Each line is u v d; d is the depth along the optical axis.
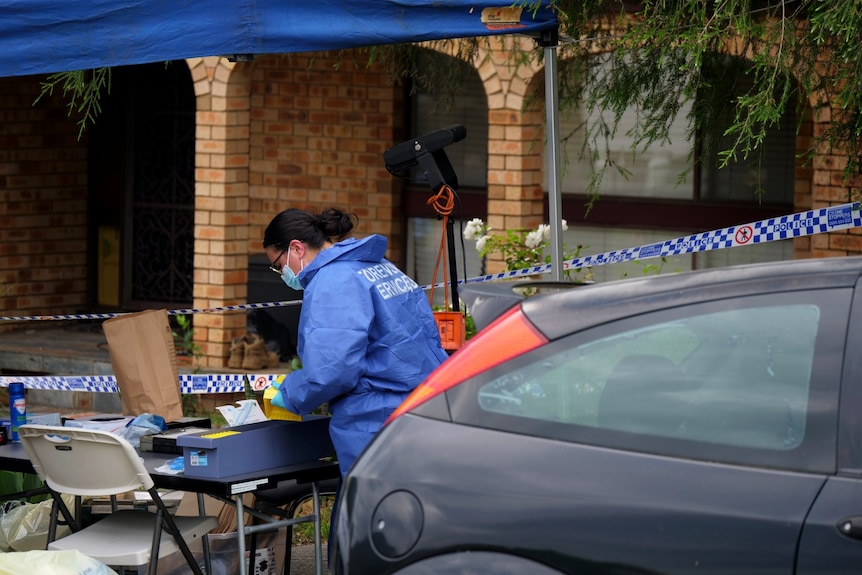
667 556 5.73
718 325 6.07
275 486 8.59
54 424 10.07
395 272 9.10
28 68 9.71
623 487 5.87
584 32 10.88
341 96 20.17
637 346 6.14
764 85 9.29
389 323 8.73
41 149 22.34
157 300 22.72
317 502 8.97
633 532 5.79
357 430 8.71
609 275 18.30
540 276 15.28
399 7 9.54
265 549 10.09
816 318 5.92
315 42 9.60
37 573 8.24
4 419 10.32
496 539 5.98
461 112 19.58
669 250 12.83
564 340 6.25
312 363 8.48
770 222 12.09
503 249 15.48
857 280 5.93
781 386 5.88
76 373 19.92
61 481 8.87
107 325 10.84
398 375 8.73
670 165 17.80
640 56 10.58
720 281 6.18
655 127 10.84
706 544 5.68
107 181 22.94
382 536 6.17
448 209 10.28
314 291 8.66
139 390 10.80
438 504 6.11
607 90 10.91
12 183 22.05
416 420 6.32
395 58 14.41
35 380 14.38
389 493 6.22
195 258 18.73
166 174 22.55
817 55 9.55
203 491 8.43
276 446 8.78
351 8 9.57
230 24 9.55
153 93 22.52
